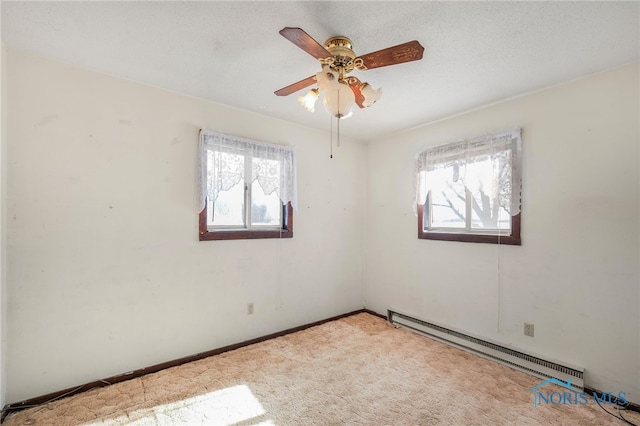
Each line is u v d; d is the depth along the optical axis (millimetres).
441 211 3180
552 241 2344
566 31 1670
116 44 1841
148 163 2393
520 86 2359
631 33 1682
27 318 1933
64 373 2051
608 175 2094
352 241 3863
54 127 2025
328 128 3469
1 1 1453
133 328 2320
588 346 2158
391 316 3518
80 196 2113
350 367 2477
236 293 2865
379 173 3812
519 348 2461
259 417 1859
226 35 1741
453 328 2912
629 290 2004
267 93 2539
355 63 1615
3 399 1841
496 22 1596
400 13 1525
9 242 1877
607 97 2100
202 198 2607
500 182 2598
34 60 1962
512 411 1925
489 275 2719
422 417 1868
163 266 2459
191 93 2547
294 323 3297
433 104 2719
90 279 2148
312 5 1475
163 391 2113
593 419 1851
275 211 3203
